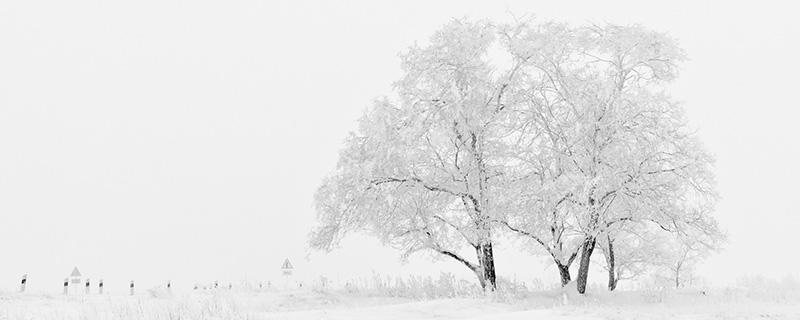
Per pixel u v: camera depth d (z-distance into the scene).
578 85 18.70
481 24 20.03
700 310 14.08
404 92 19.88
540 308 15.09
